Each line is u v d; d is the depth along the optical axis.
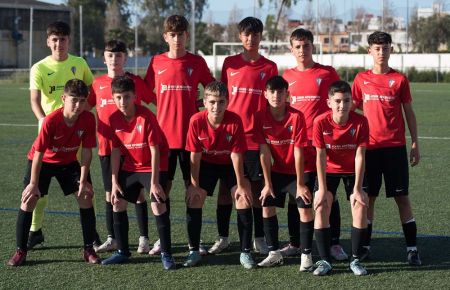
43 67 6.06
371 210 5.59
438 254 5.62
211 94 5.20
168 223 5.33
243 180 5.34
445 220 6.77
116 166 5.44
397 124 5.54
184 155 5.96
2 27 47.94
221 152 5.44
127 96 5.21
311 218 5.21
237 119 5.34
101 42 58.06
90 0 60.69
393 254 5.65
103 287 4.80
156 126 5.33
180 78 5.93
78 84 5.23
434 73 37.81
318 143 5.16
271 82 5.16
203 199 5.45
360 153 5.16
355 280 4.96
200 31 60.53
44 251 5.76
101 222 6.83
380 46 5.57
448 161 10.57
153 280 4.98
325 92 5.82
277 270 5.25
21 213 5.36
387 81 5.58
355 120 5.16
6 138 13.57
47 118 5.34
